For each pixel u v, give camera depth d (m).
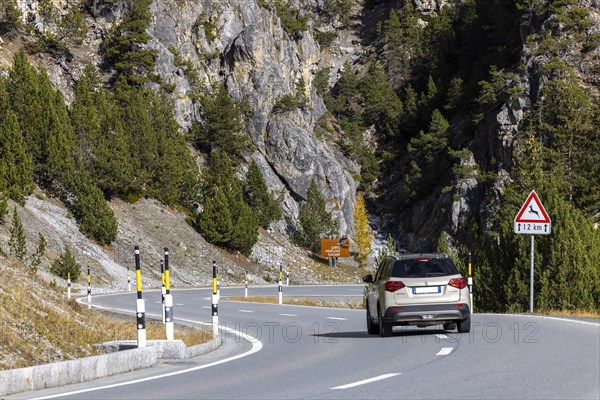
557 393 8.89
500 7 153.75
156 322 25.38
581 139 88.88
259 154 124.62
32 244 58.72
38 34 102.06
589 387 9.23
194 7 130.12
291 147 126.50
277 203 108.06
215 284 18.70
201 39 129.38
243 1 137.62
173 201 86.75
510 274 28.77
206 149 113.38
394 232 137.38
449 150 124.81
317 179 127.19
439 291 17.58
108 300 41.34
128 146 83.69
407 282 17.61
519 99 113.81
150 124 88.62
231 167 106.44
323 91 172.25
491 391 9.22
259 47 130.38
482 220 112.38
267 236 103.31
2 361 13.24
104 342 16.36
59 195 70.88
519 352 13.23
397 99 171.88
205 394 9.98
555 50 112.38
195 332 19.64
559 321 19.48
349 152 147.38
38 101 72.50
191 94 115.56
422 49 191.00
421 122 161.25
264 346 17.52
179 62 121.06
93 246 66.38
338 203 128.38
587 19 114.81
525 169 81.56
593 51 112.38
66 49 103.31
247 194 106.31
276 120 128.25
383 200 146.50
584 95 98.31
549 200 28.16
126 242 72.50
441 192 125.69
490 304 31.69
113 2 110.56
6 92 67.38
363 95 176.25
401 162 151.12
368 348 15.57
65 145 71.81
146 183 85.12
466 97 146.12
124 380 11.84
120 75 99.69
